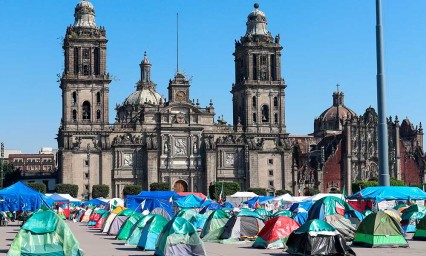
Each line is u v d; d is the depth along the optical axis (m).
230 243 64.88
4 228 96.62
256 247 60.16
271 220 60.53
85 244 66.06
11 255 46.09
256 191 189.12
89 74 196.62
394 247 57.59
